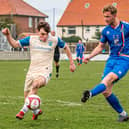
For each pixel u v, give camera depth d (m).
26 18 93.31
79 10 91.25
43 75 9.02
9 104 11.98
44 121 9.16
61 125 8.69
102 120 9.28
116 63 8.67
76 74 25.08
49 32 9.12
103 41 8.90
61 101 12.57
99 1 91.19
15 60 47.53
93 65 37.31
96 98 13.15
